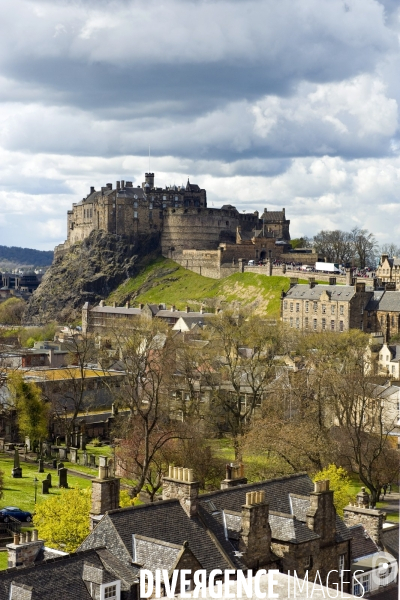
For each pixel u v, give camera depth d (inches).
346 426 5782.5
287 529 2610.7
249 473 5113.2
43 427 7386.8
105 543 2426.2
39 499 5521.7
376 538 2952.8
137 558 2368.4
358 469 5565.9
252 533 2524.6
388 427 5871.1
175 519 2534.5
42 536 3395.7
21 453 7386.8
